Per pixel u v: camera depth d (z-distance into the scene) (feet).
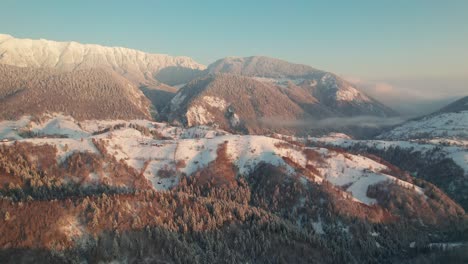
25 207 617.21
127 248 608.19
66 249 576.20
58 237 583.58
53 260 555.28
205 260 642.63
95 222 626.64
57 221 604.49
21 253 547.49
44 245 565.53
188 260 621.31
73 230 606.96
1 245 547.90
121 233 631.56
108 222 641.81
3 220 581.53
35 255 551.59
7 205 613.52
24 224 584.40
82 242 597.93
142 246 617.62
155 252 620.90
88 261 575.79
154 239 644.27
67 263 560.61
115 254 590.14
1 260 532.73
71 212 633.61
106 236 618.44
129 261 591.78
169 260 614.75
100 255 582.35
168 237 647.56
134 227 653.71
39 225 588.50
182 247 641.40
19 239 561.02
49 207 628.28
